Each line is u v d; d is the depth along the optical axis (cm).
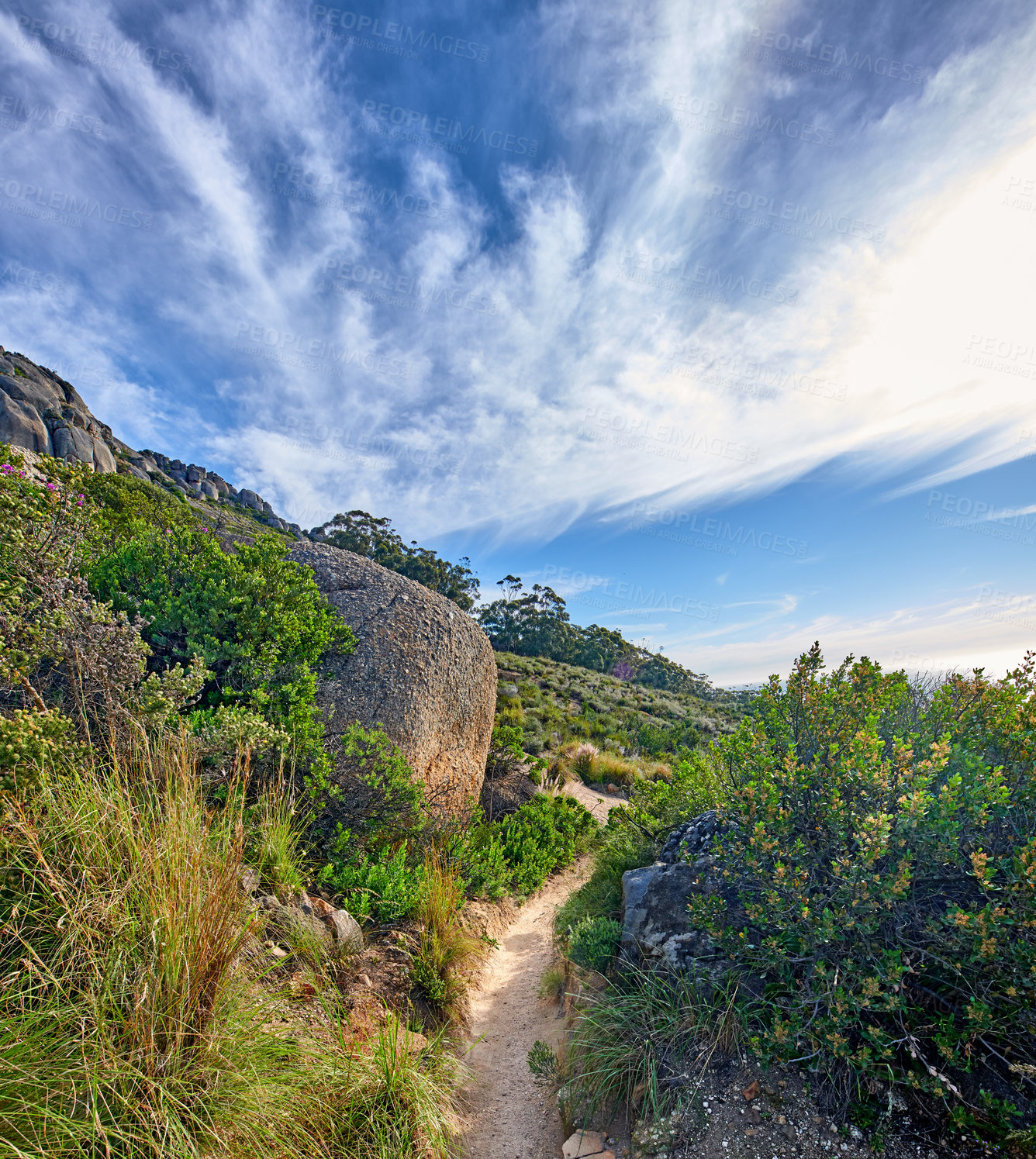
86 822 257
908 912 273
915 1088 248
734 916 344
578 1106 322
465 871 625
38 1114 179
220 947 244
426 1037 361
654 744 1889
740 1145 258
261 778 470
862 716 333
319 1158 232
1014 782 299
